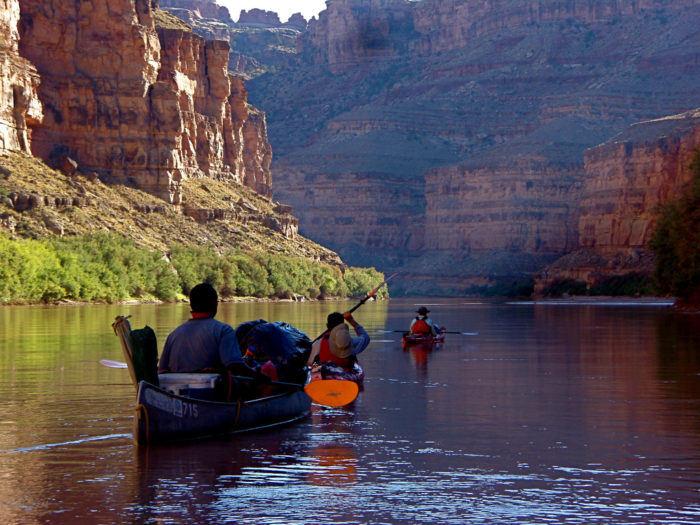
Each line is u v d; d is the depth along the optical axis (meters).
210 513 9.97
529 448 13.62
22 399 18.48
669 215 84.81
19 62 123.12
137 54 139.75
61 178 122.81
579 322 60.44
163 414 13.28
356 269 193.38
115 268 104.25
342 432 15.00
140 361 13.33
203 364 14.32
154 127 140.62
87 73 137.88
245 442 13.87
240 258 135.75
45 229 106.44
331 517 9.84
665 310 85.94
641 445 13.85
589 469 12.14
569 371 25.45
